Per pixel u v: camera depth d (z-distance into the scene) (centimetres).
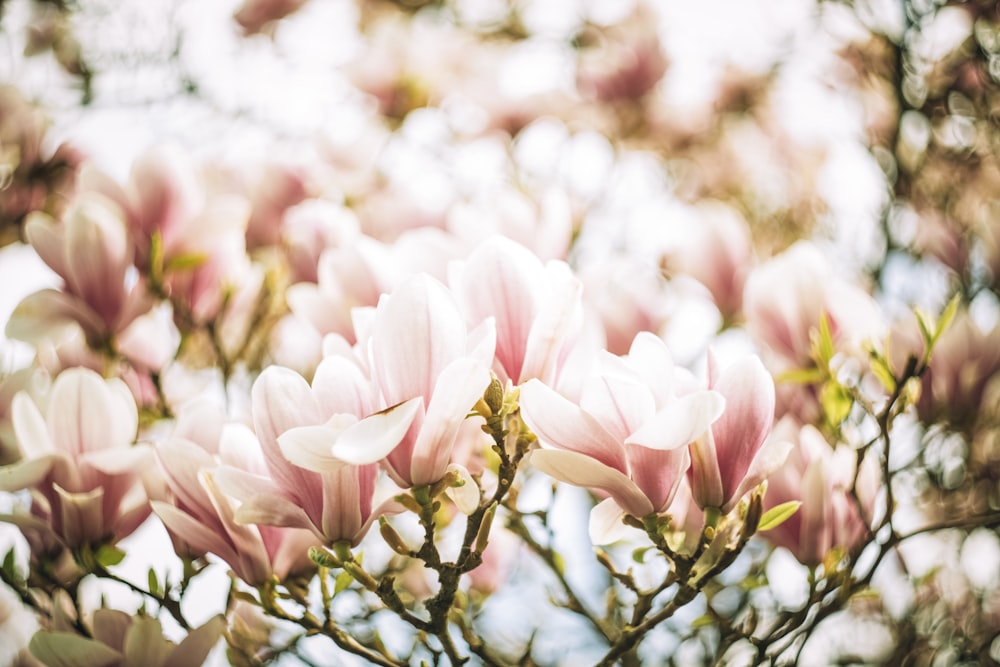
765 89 243
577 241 179
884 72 195
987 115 186
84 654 111
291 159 169
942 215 182
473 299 106
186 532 109
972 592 158
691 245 146
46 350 133
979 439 151
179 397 140
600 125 233
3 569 122
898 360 134
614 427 102
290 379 102
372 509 105
